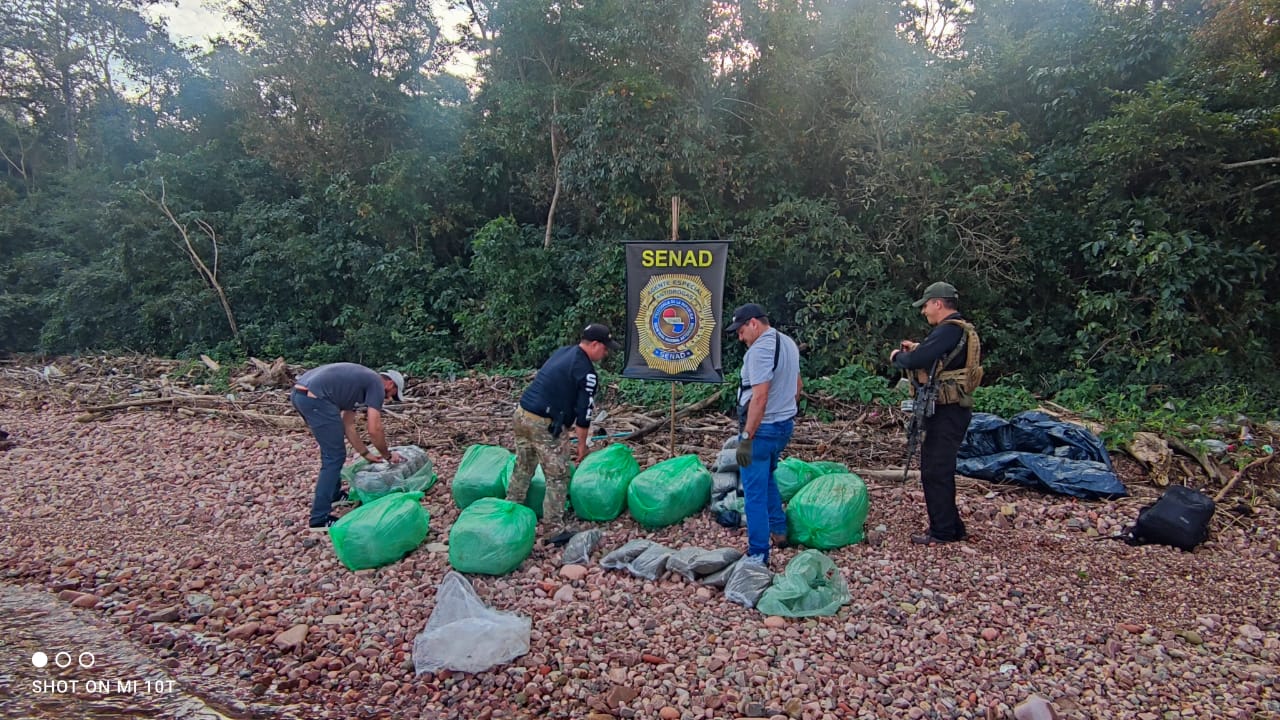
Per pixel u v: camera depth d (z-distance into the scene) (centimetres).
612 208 1164
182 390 1105
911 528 515
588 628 381
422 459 611
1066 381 930
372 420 533
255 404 988
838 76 1053
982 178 1040
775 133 1140
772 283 1117
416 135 1606
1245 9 978
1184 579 443
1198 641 372
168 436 848
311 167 1603
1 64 2111
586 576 441
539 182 1421
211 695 339
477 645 347
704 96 1117
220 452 772
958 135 1010
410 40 1662
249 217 1536
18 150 2230
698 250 613
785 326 1108
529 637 364
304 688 343
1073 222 1028
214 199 1694
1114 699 321
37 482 683
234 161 1727
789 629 375
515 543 437
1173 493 515
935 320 479
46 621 413
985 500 573
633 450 723
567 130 1247
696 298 617
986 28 1378
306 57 1564
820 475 537
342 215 1547
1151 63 1060
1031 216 1037
